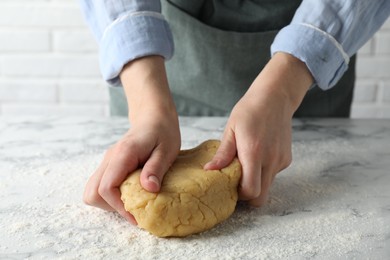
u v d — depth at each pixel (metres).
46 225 0.75
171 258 0.68
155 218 0.71
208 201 0.73
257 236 0.73
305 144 1.00
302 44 0.84
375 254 0.69
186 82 1.12
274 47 0.87
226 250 0.70
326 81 0.87
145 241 0.71
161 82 0.85
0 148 0.97
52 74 1.79
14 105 1.81
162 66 0.87
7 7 1.72
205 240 0.72
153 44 0.86
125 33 0.86
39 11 1.73
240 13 1.07
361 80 1.74
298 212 0.78
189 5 1.07
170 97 0.85
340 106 1.17
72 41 1.76
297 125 1.09
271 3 1.07
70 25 1.74
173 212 0.71
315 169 0.91
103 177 0.75
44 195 0.82
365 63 1.72
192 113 1.15
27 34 1.75
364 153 0.97
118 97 1.20
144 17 0.86
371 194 0.83
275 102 0.82
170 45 0.88
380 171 0.90
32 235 0.73
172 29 1.08
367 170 0.91
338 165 0.92
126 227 0.75
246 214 0.78
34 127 1.08
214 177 0.75
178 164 0.79
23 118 1.12
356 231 0.74
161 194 0.72
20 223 0.75
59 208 0.79
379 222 0.76
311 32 0.85
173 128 0.81
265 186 0.79
